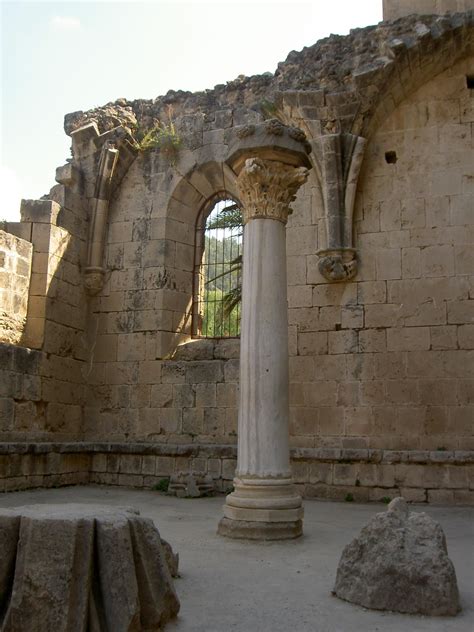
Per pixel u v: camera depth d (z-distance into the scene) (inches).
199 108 625.3
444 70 537.0
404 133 539.5
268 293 323.6
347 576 201.2
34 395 519.5
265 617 181.5
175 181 611.5
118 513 171.5
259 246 329.7
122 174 629.9
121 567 157.5
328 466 492.4
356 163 530.0
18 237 542.0
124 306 605.9
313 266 542.3
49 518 155.6
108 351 603.2
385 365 510.3
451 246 511.5
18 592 150.0
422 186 527.2
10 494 465.7
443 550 192.2
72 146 636.1
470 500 455.8
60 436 557.3
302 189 554.9
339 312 529.3
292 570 240.4
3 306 502.6
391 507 204.8
